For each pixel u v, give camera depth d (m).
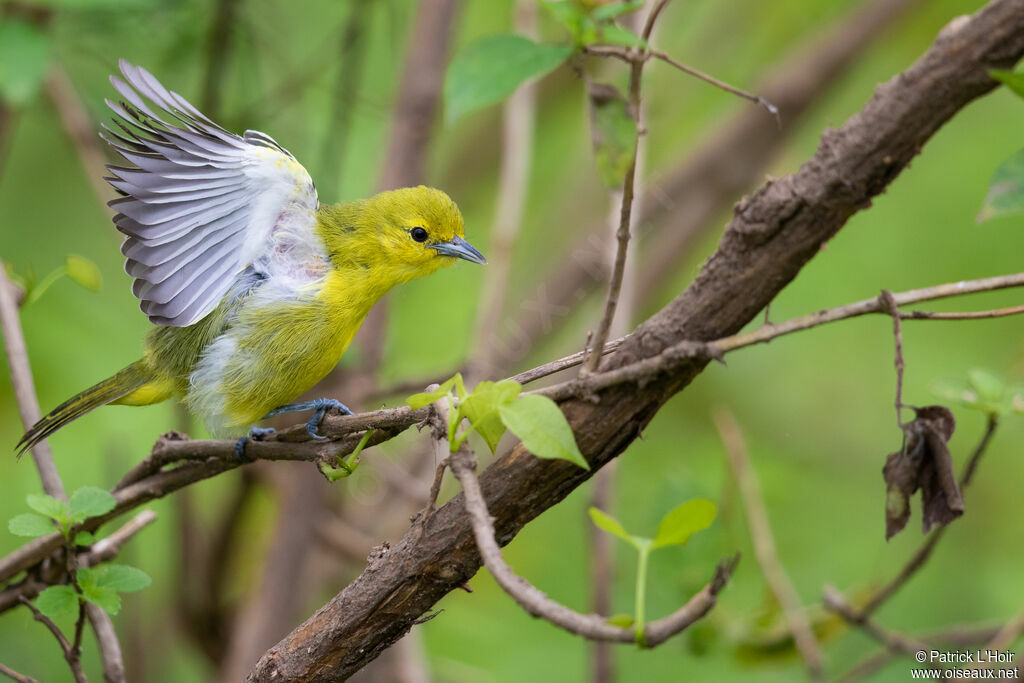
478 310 12.48
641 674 11.65
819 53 13.66
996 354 14.06
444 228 8.99
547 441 4.26
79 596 5.80
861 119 4.24
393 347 13.15
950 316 4.51
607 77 11.21
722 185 13.79
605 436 4.75
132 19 11.46
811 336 15.03
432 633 12.41
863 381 14.92
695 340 4.61
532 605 3.86
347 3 13.95
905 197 14.83
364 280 8.70
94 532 7.02
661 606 9.91
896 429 14.66
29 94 9.65
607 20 4.56
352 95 12.15
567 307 12.84
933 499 4.50
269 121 12.04
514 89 4.45
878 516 13.91
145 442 12.53
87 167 11.27
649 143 15.55
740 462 9.55
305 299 8.28
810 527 13.33
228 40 11.78
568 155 15.75
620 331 9.43
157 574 12.80
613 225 9.47
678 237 13.83
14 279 8.41
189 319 7.16
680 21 15.14
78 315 12.97
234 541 11.73
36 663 11.46
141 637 11.18
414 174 11.28
